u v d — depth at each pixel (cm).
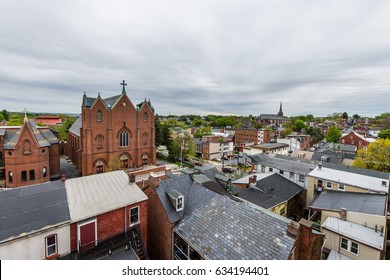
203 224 1418
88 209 1304
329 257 1828
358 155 4359
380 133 8319
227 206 1473
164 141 6488
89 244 1266
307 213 3156
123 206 1408
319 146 8638
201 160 7288
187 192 1820
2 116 11150
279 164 3919
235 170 5662
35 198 1345
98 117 3912
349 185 2827
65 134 7512
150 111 4716
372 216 1923
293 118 19512
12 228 1054
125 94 4247
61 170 4522
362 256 1736
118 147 4206
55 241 1159
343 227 1950
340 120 17250
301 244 1148
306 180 3259
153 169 4138
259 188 2923
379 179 2922
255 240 1156
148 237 1822
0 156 3300
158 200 1647
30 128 3303
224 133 11838
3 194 1366
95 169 3934
